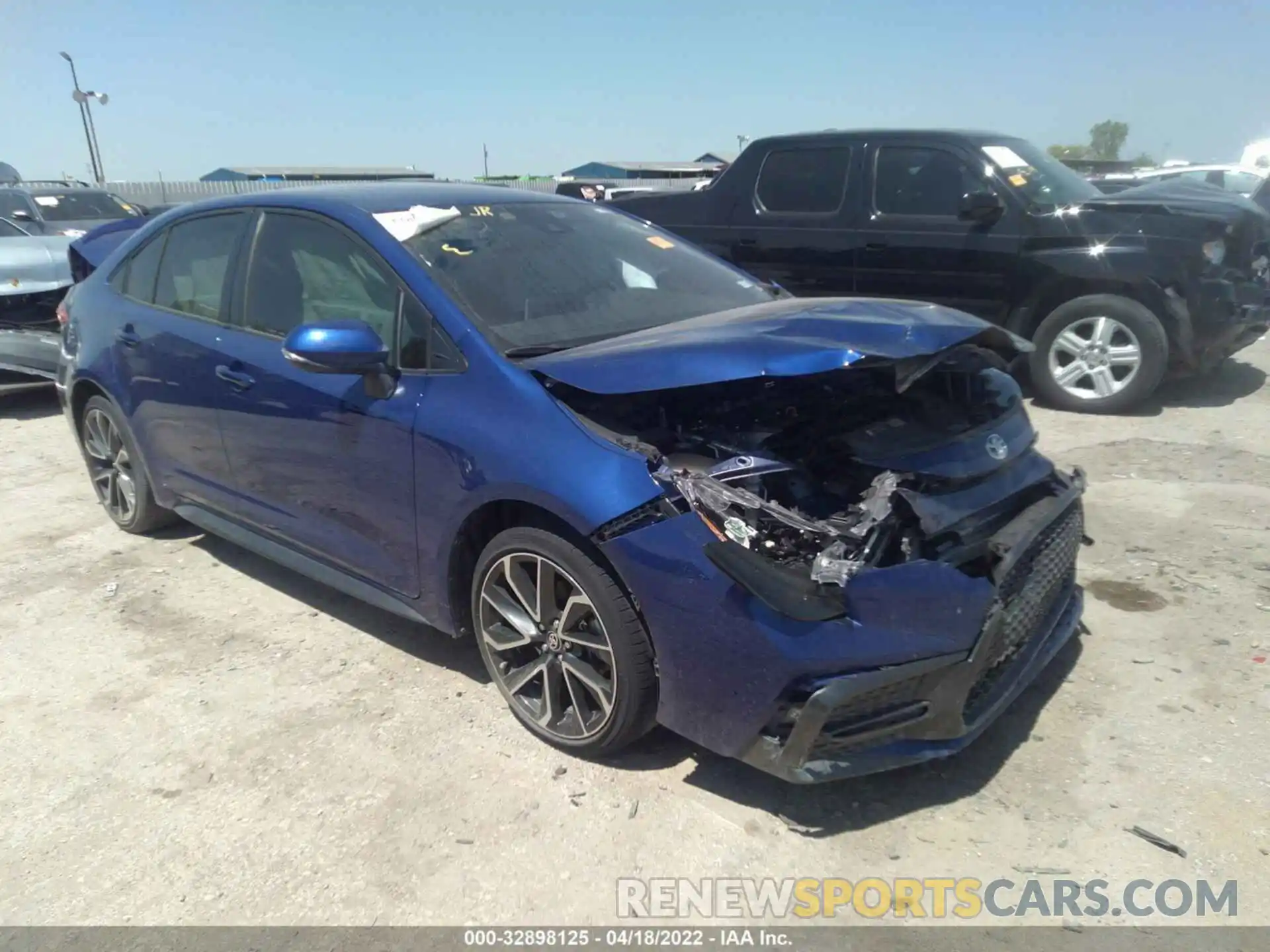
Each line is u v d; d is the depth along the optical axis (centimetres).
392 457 318
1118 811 270
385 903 245
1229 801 272
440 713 328
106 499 505
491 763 299
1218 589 398
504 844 264
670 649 261
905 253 709
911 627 249
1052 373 678
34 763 307
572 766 297
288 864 259
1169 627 369
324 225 359
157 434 435
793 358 252
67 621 404
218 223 411
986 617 260
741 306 381
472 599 318
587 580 274
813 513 267
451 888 250
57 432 705
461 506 299
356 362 300
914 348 257
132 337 440
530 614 301
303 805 283
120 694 346
